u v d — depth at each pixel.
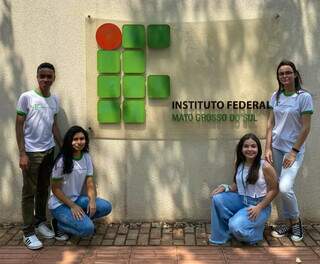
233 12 4.84
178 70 4.90
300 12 4.80
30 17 4.89
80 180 4.73
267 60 4.86
